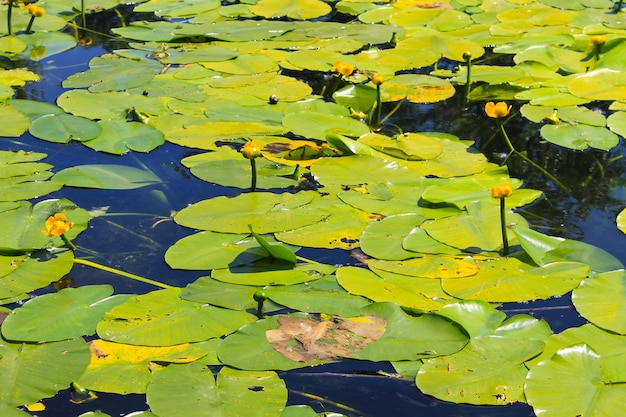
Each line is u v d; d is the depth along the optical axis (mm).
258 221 2723
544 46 4578
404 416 1918
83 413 1908
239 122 3619
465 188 2957
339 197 2906
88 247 2652
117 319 2211
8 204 2832
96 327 2178
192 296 2312
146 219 2836
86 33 4988
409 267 2463
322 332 2152
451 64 4551
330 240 2635
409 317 2215
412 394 1981
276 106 3844
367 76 4305
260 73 4254
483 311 2242
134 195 2998
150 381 1969
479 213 2775
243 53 4570
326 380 2029
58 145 3426
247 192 3035
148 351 2084
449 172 3168
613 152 3436
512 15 5262
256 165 3217
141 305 2273
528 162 3344
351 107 3898
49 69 4352
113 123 3584
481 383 1963
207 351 2088
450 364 2031
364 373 2049
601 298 2293
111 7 5492
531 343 2104
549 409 1870
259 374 1995
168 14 5293
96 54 4605
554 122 3648
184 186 3074
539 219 2854
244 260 2512
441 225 2697
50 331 2164
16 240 2613
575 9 5418
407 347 2098
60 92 4023
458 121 3766
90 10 5438
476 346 2102
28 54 4555
